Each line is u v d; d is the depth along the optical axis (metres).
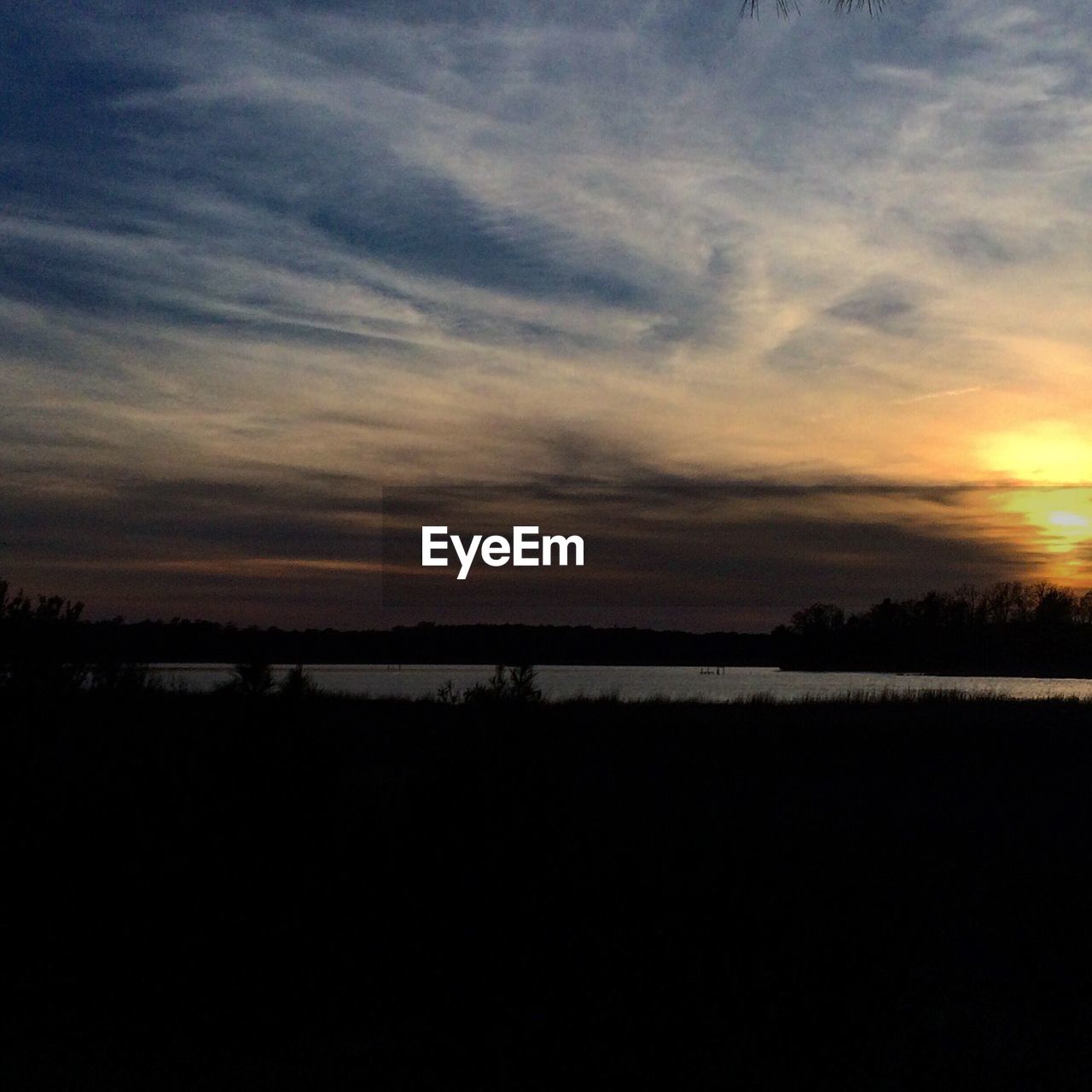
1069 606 110.81
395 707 28.94
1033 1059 6.25
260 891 6.63
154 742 7.45
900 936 6.61
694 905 6.10
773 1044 5.83
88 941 6.61
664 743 23.92
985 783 19.00
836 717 30.86
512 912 6.17
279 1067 5.67
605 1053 5.75
